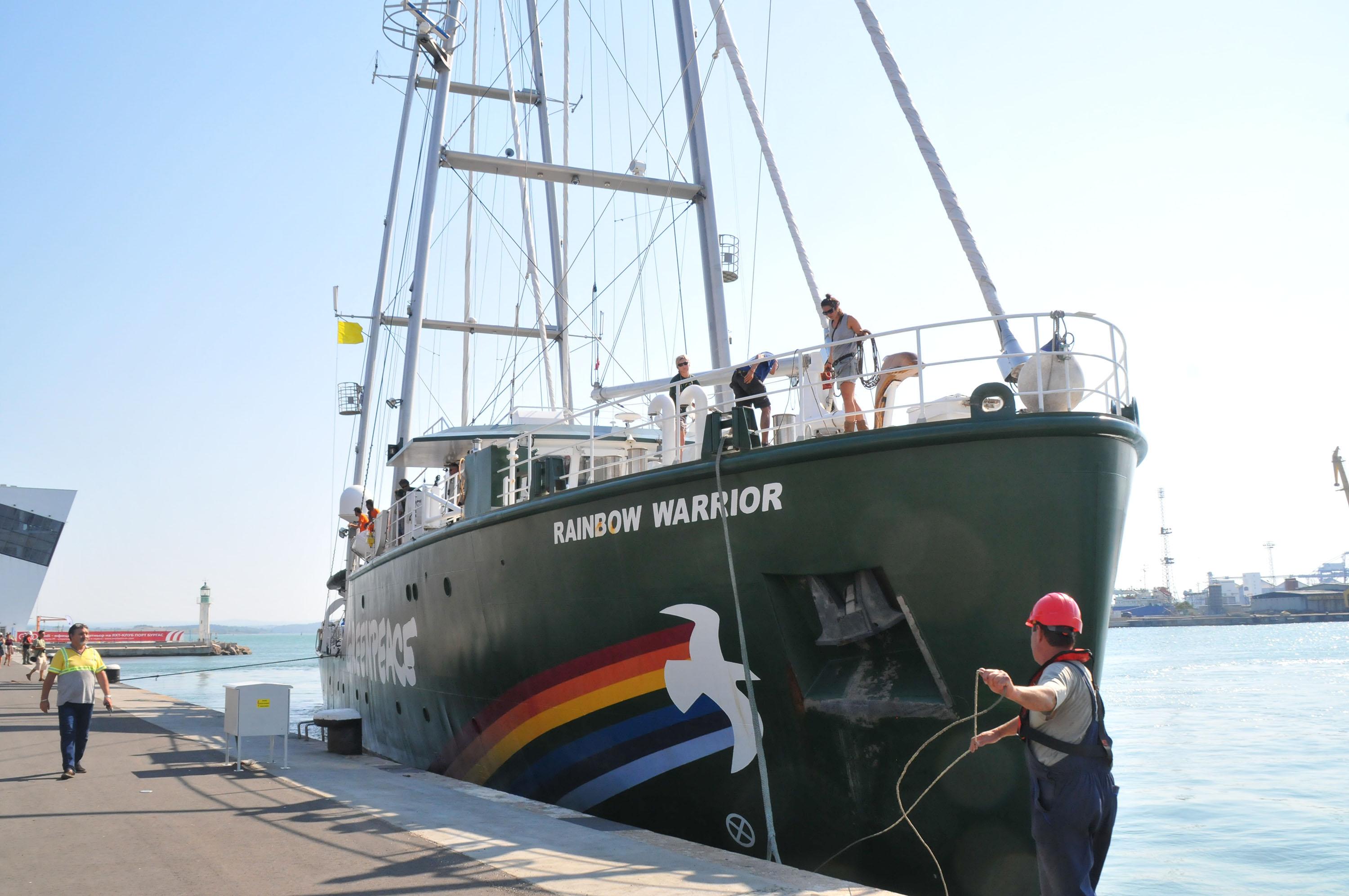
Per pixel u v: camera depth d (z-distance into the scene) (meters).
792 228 14.48
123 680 59.75
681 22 20.02
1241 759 24.38
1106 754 4.69
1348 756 24.48
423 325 22.17
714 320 19.00
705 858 7.20
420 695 15.26
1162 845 15.43
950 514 8.30
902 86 11.09
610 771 10.98
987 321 9.12
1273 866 13.98
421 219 21.47
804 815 9.33
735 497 9.34
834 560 8.83
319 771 11.66
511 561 11.95
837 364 10.52
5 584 69.00
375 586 18.14
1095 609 8.30
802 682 9.23
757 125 14.96
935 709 8.50
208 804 9.17
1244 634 139.25
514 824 8.40
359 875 6.50
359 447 26.73
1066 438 8.12
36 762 12.03
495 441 14.88
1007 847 8.41
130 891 6.05
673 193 19.75
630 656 10.45
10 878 6.36
